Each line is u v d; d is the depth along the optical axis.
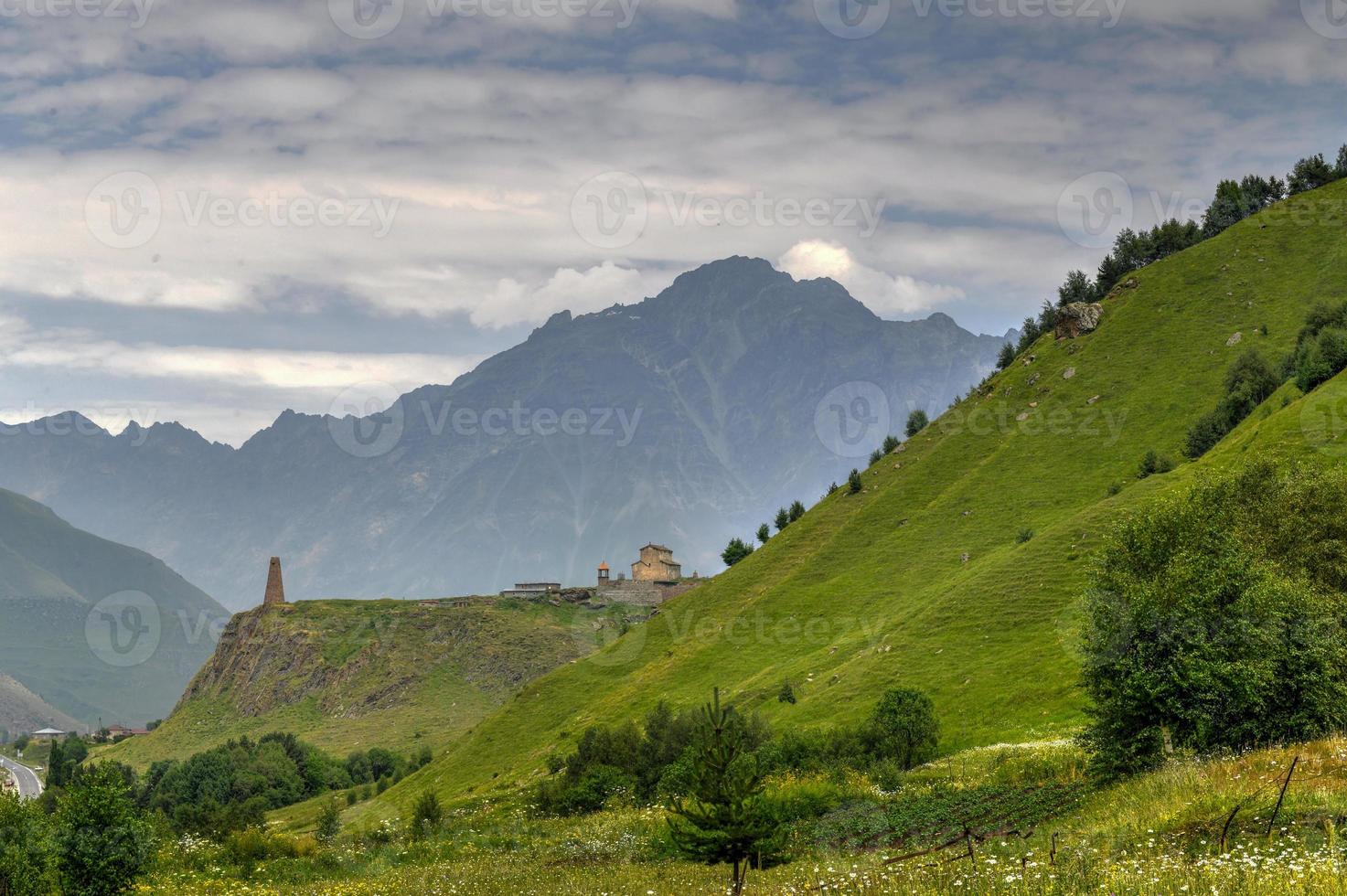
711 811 35.66
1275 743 45.94
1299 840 28.81
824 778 68.44
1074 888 27.20
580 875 46.97
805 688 120.44
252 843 67.62
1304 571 61.09
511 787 122.31
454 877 50.66
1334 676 48.38
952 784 63.34
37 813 45.38
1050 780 58.06
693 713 91.62
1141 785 40.09
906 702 83.44
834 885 33.03
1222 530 54.53
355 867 61.25
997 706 93.94
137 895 49.28
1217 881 24.97
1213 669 47.69
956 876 31.09
